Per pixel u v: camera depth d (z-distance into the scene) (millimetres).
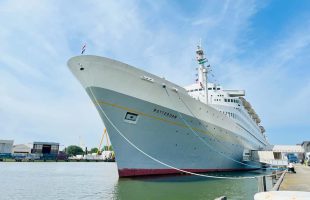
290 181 15312
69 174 29453
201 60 25797
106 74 15297
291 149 46469
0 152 72312
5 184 19156
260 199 4238
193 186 15773
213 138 21328
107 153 92875
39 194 14438
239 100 29844
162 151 17750
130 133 16344
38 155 72812
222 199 5562
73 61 15594
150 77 16562
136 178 17016
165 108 16938
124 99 15633
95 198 12805
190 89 29453
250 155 32000
